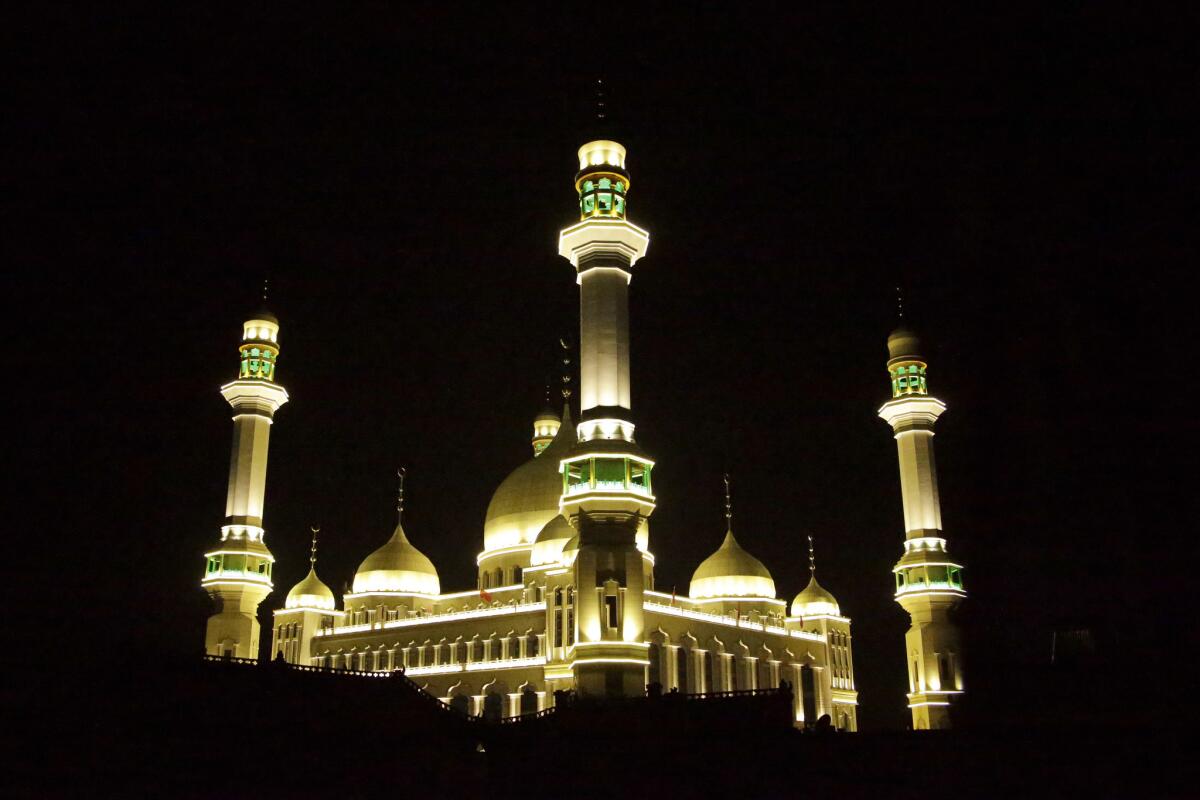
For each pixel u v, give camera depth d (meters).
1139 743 35.19
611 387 57.38
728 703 41.12
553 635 77.69
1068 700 38.09
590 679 51.50
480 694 81.50
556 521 89.50
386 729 43.88
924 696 70.75
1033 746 35.50
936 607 72.81
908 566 74.12
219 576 76.44
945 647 71.38
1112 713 36.97
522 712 79.12
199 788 38.09
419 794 41.19
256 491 80.06
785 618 98.88
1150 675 38.16
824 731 39.66
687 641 83.19
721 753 38.56
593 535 54.72
